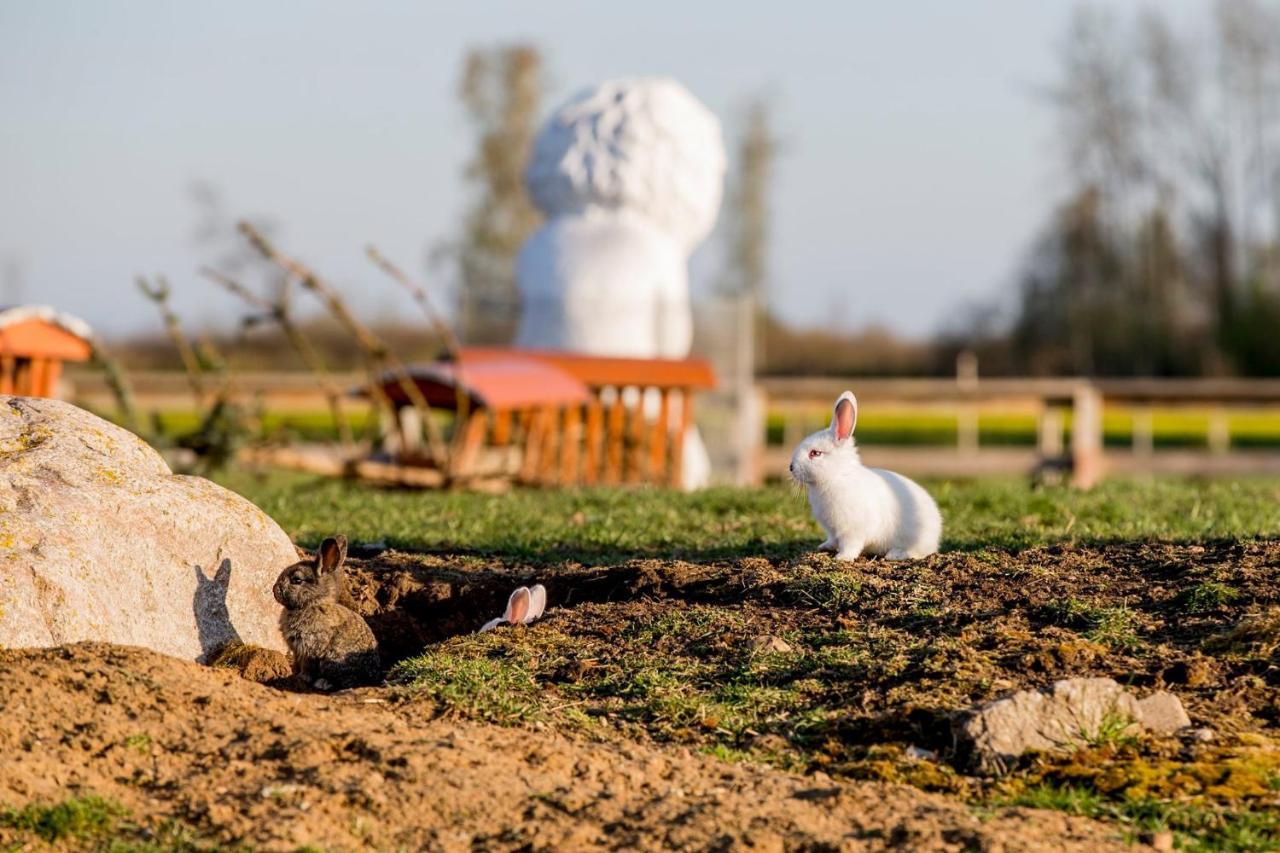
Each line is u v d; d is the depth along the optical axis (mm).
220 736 5578
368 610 8383
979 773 5613
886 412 40188
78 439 7469
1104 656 6516
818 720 6105
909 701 6133
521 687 6602
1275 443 31922
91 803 4969
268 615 7582
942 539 9617
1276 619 6617
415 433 18547
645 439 18797
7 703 5629
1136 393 23219
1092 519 10922
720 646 6977
